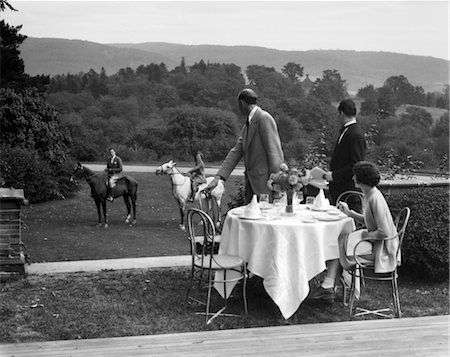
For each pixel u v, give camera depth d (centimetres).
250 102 704
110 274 703
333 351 432
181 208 1404
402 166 1013
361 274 584
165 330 523
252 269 560
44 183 1792
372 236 545
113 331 520
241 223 579
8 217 691
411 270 710
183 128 3659
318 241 557
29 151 1864
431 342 451
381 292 656
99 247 1165
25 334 510
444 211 714
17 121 1947
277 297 544
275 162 690
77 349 439
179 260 775
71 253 1101
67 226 1425
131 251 1132
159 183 2175
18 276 689
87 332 516
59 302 598
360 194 675
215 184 738
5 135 1947
